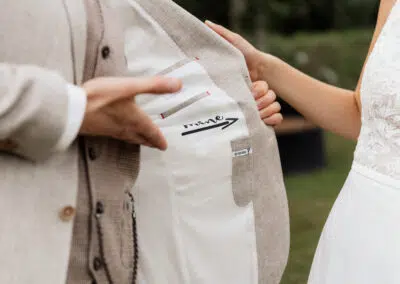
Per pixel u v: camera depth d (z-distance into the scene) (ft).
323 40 36.40
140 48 5.02
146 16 5.01
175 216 5.01
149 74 5.00
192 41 5.16
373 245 5.20
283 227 5.43
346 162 22.74
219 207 5.08
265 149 5.31
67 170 3.57
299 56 33.71
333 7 47.96
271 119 5.47
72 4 3.66
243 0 31.89
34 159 3.40
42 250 3.47
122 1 4.95
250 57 6.24
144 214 5.03
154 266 5.04
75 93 3.34
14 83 3.16
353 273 5.35
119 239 3.98
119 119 3.58
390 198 5.11
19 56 3.43
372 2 49.06
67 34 3.58
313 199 17.38
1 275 3.35
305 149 21.09
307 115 6.32
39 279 3.46
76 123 3.31
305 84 6.28
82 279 3.74
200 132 5.00
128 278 4.14
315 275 5.92
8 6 3.39
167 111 4.96
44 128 3.22
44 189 3.49
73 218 3.57
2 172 3.39
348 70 37.63
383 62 5.18
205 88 5.06
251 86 5.34
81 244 3.72
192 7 36.27
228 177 5.08
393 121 5.08
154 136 3.76
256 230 5.23
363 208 5.33
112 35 3.96
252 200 5.20
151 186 5.01
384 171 5.18
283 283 11.29
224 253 5.10
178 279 5.06
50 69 3.52
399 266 5.01
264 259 5.30
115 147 3.90
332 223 5.77
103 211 3.77
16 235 3.39
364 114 5.45
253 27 33.09
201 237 5.05
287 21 44.93
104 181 3.81
